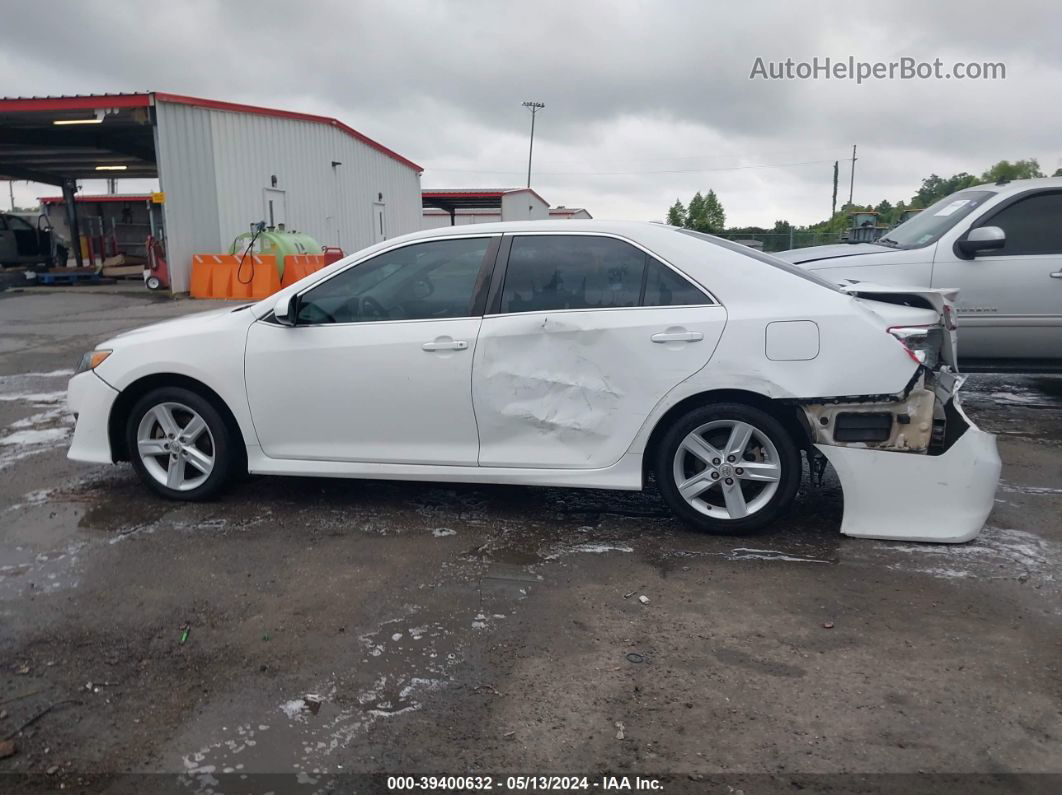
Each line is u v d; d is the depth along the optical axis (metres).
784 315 4.25
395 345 4.59
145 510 4.96
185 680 3.17
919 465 4.33
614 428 4.42
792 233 32.03
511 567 4.17
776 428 4.34
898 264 7.06
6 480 5.54
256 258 17.17
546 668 3.25
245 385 4.78
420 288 4.67
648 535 4.58
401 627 3.56
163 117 17.39
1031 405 7.78
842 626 3.57
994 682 3.14
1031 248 7.04
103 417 5.04
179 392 4.93
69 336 12.17
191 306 16.00
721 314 4.31
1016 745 2.78
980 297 7.00
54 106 17.11
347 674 3.21
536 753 2.75
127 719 2.93
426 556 4.30
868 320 4.23
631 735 2.84
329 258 19.58
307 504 5.06
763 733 2.85
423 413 4.60
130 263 23.91
